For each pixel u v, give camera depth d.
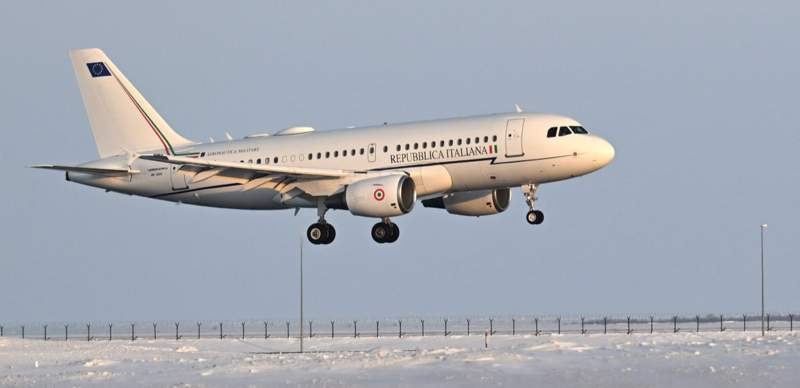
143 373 125.25
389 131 184.38
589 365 115.31
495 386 108.06
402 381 111.06
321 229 187.50
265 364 125.19
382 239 189.50
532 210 182.75
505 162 176.62
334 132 189.62
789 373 108.56
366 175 181.12
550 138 175.38
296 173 180.88
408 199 177.38
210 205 198.25
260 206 194.00
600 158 175.25
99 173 198.75
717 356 117.81
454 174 179.25
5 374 135.62
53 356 161.12
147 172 199.00
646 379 108.44
